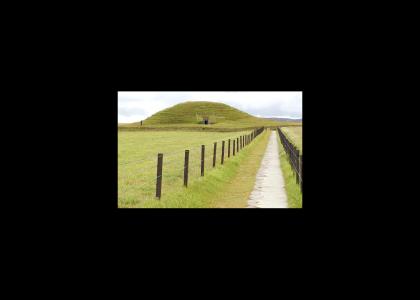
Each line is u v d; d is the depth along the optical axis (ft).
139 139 188.75
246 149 116.67
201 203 44.37
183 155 94.89
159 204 39.04
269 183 59.82
